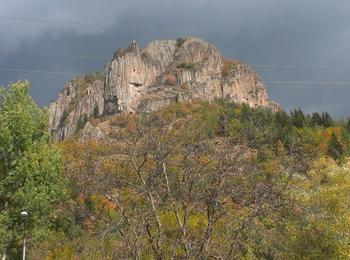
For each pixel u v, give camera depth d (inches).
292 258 1273.4
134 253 722.2
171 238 780.0
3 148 1761.8
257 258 914.7
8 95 1876.2
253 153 764.0
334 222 1364.4
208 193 718.5
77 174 790.5
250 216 704.4
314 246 1332.4
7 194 1733.5
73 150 1347.2
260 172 745.6
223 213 714.8
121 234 733.3
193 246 711.1
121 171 770.8
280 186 737.0
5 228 1702.8
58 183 1740.9
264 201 716.7
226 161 732.7
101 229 754.2
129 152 761.0
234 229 723.4
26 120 1802.4
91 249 815.7
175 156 759.7
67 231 1429.6
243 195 725.3
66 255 1558.8
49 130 1935.3
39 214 1713.8
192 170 735.7
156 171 759.1
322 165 1487.5
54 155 1775.3
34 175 1740.9
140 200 770.2
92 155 802.8
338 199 1401.3
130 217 751.7
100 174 761.6
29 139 1807.3
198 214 767.7
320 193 1365.7
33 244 1806.1
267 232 793.6
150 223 761.0
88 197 796.6
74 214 929.5
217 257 706.8
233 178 727.7
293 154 800.9
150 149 757.3
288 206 786.2
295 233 1274.6
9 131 1763.0
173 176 761.6
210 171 733.9
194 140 763.4
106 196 749.3
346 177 1460.4
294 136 893.2
